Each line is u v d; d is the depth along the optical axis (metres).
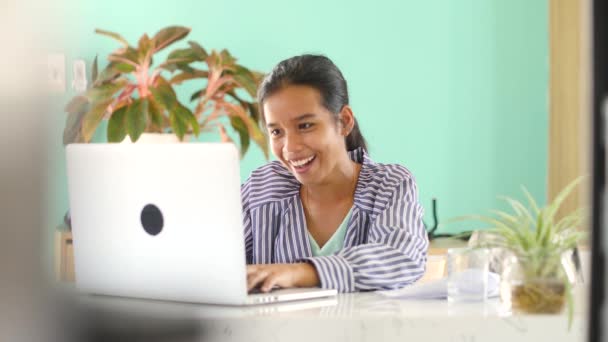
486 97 3.76
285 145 1.94
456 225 3.78
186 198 1.40
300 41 3.68
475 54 3.75
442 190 3.77
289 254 2.02
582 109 0.35
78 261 1.58
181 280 1.44
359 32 3.70
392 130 3.74
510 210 3.77
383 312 1.36
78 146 1.51
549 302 1.33
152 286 1.48
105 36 3.53
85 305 0.43
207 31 3.64
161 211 1.43
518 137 3.77
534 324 1.33
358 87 3.72
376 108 3.73
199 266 1.41
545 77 3.75
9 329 0.34
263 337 1.29
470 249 1.50
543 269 1.35
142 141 2.92
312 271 1.65
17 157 0.32
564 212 3.56
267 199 2.05
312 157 1.93
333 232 2.00
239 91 3.55
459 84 3.75
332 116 1.94
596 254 0.35
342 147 1.98
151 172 1.43
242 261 1.39
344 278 1.65
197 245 1.41
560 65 3.60
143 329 0.59
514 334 1.33
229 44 3.65
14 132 0.32
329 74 1.94
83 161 1.51
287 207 2.04
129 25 3.58
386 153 3.75
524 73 3.75
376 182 1.98
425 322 1.32
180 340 0.63
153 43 3.07
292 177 2.06
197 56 3.10
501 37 3.75
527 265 1.35
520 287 1.36
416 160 3.76
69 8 0.33
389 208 1.89
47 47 0.33
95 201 1.51
